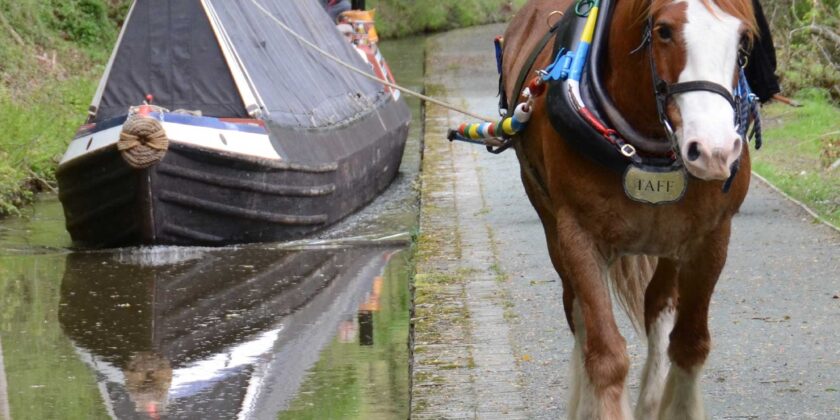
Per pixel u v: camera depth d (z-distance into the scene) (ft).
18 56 73.10
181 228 46.42
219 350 33.09
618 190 18.52
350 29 69.41
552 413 23.49
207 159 45.83
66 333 35.09
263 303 38.19
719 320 29.25
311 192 49.29
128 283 41.14
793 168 51.13
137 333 34.96
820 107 62.69
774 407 22.98
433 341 28.94
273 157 47.39
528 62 23.15
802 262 34.58
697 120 16.38
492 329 29.76
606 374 18.25
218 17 49.70
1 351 33.30
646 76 17.71
